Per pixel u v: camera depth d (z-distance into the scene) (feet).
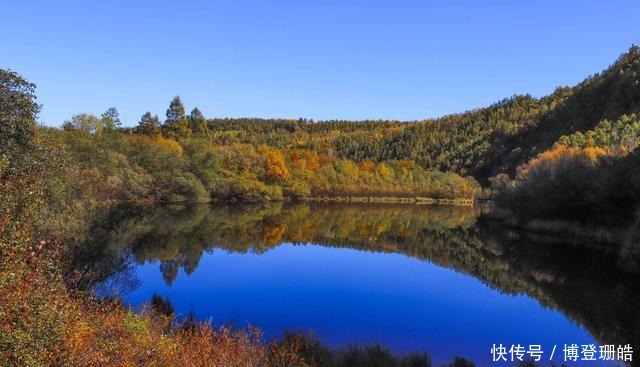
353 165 413.18
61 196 68.08
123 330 33.32
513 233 147.33
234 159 298.97
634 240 82.84
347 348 42.24
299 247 118.93
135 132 358.02
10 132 56.70
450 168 584.81
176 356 30.86
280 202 302.25
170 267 85.05
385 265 95.66
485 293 70.18
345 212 243.60
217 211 210.79
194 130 394.93
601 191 112.06
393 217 221.25
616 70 464.24
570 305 62.34
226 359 33.12
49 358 21.11
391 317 55.72
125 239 111.96
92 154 188.34
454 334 49.32
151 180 220.23
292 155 375.45
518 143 530.27
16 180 26.94
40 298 21.53
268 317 54.80
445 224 187.73
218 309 58.03
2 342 18.33
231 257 100.12
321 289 71.92
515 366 39.91
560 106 522.88
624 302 63.36
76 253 71.87
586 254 103.04
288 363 35.91
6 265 20.77
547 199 144.56
